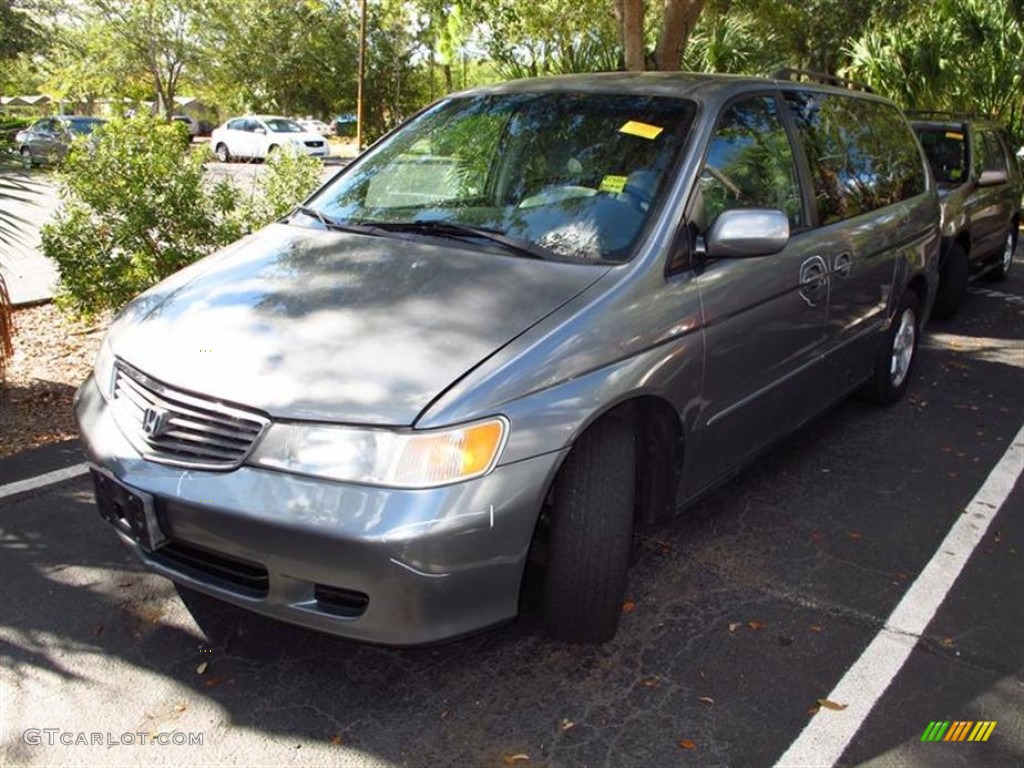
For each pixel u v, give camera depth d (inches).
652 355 123.3
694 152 142.9
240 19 1513.3
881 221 197.9
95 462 117.6
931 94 621.6
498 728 111.2
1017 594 144.3
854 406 230.4
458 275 126.4
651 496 136.7
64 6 757.9
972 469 192.5
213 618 132.2
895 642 130.3
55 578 141.8
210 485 106.5
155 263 254.2
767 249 133.9
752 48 634.8
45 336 272.8
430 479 101.7
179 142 259.4
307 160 285.9
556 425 109.5
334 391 106.0
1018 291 379.2
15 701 114.3
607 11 580.1
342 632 105.1
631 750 108.0
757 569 149.6
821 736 111.0
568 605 119.2
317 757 106.0
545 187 146.0
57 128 265.3
